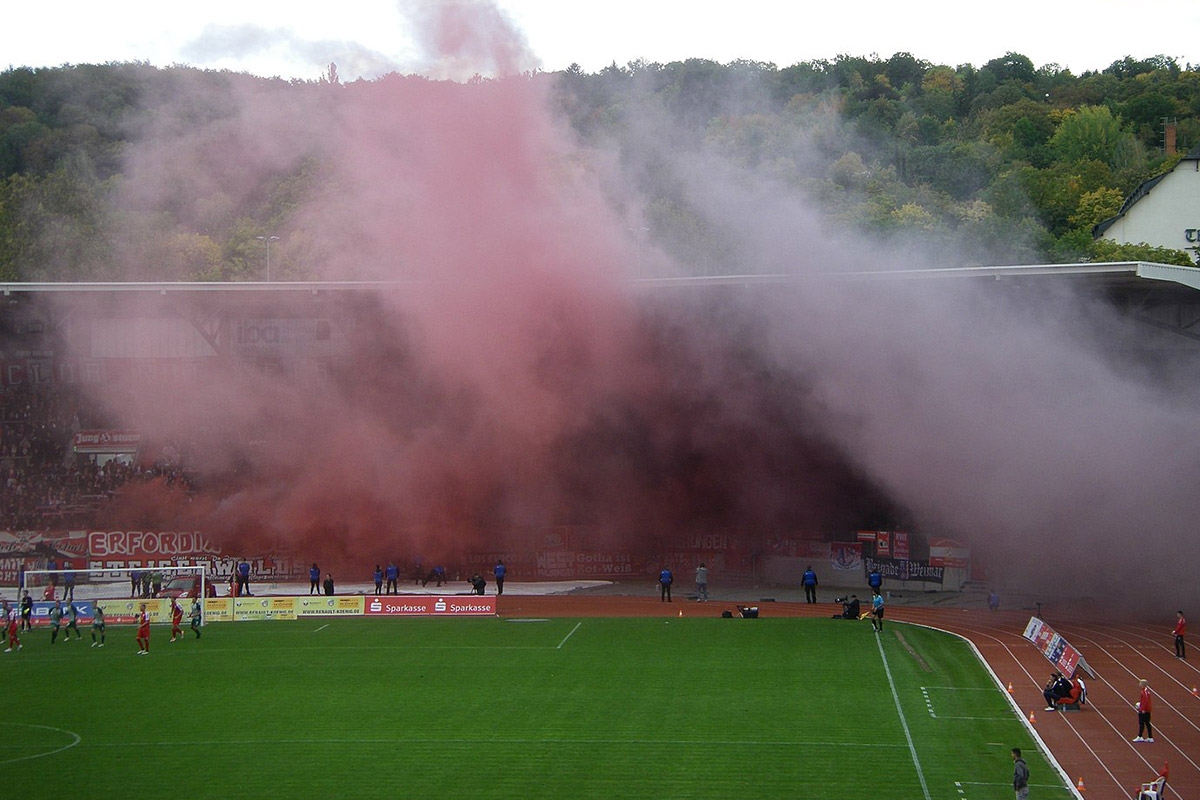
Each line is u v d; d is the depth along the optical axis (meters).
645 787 32.06
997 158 142.25
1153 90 174.12
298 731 37.97
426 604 61.72
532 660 48.88
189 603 60.75
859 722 38.41
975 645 51.12
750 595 69.06
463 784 32.47
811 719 38.84
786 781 32.38
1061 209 131.25
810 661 48.00
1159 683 44.06
